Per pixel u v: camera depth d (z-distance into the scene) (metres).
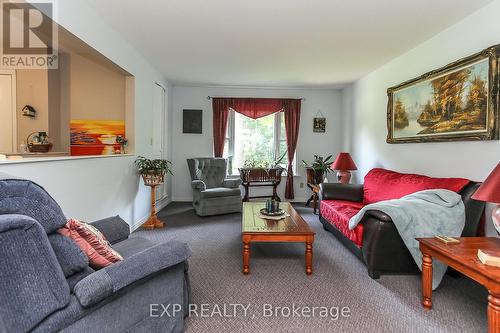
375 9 2.44
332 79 4.80
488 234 2.28
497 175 1.60
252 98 5.45
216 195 4.37
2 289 0.87
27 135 3.63
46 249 0.98
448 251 1.64
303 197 5.68
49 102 3.61
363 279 2.31
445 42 2.81
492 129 2.23
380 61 3.82
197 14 2.58
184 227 3.77
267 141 5.66
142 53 3.67
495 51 2.19
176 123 5.48
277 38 3.10
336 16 2.57
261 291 2.11
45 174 1.88
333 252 2.92
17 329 0.89
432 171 2.99
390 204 2.34
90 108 3.61
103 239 1.56
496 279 1.31
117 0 2.37
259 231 2.39
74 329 1.03
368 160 4.43
